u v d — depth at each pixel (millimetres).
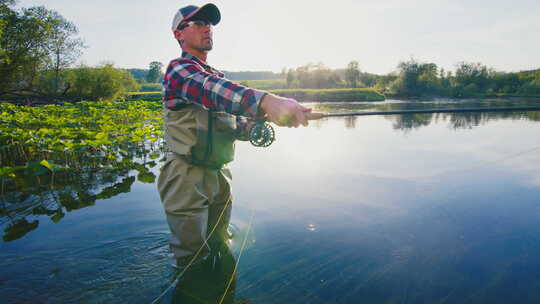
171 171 1822
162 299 1755
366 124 11219
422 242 2365
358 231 2566
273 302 1688
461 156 5453
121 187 3980
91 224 2811
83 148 5082
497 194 3428
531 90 57969
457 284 1836
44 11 19969
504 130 9102
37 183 4168
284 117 1356
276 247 2309
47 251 2320
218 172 2104
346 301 1692
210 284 1865
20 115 9227
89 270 2061
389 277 1916
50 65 21312
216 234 2238
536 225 2619
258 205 3180
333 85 84812
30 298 1765
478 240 2377
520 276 1901
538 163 4836
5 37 18594
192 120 1740
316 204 3201
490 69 63219
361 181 3984
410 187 3725
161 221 2871
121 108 13844
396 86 63531
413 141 7160
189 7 1808
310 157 5508
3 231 2691
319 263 2086
